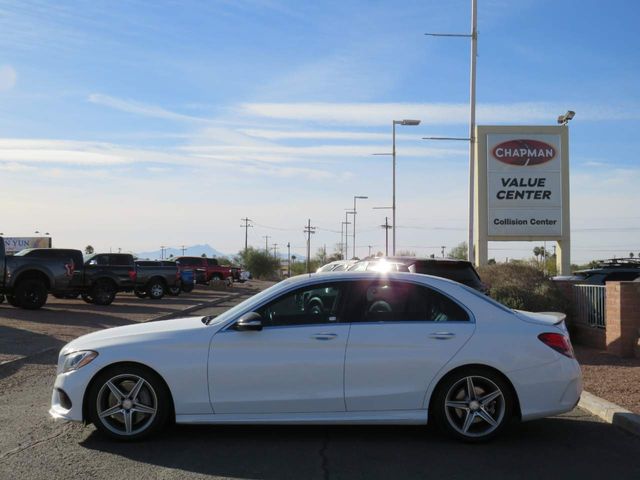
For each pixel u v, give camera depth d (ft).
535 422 25.27
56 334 49.83
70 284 72.02
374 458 20.66
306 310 22.66
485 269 56.70
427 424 23.82
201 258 163.32
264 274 321.52
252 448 21.58
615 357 39.99
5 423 24.56
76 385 21.86
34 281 70.08
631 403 27.17
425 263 45.60
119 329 23.85
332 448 21.66
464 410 22.18
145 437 22.07
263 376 21.81
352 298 22.63
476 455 21.04
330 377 21.83
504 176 86.94
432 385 21.93
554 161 87.04
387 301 22.70
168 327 23.00
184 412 21.84
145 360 21.79
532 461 20.52
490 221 86.89
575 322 49.88
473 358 21.95
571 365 22.56
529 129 87.25
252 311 22.50
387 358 21.89
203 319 24.04
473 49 79.15
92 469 19.35
